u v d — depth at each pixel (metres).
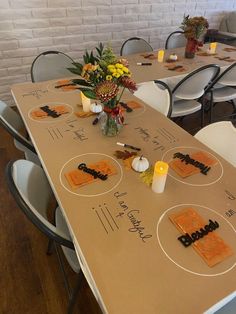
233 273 0.74
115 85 1.17
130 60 2.61
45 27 2.96
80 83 1.24
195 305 0.67
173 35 3.24
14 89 1.91
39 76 2.38
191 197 1.00
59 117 1.54
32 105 1.68
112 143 1.31
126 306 0.66
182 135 1.39
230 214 0.93
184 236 0.84
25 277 1.45
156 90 1.84
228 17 4.00
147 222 0.89
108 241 0.82
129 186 1.04
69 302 1.26
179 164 1.16
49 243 1.51
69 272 1.47
